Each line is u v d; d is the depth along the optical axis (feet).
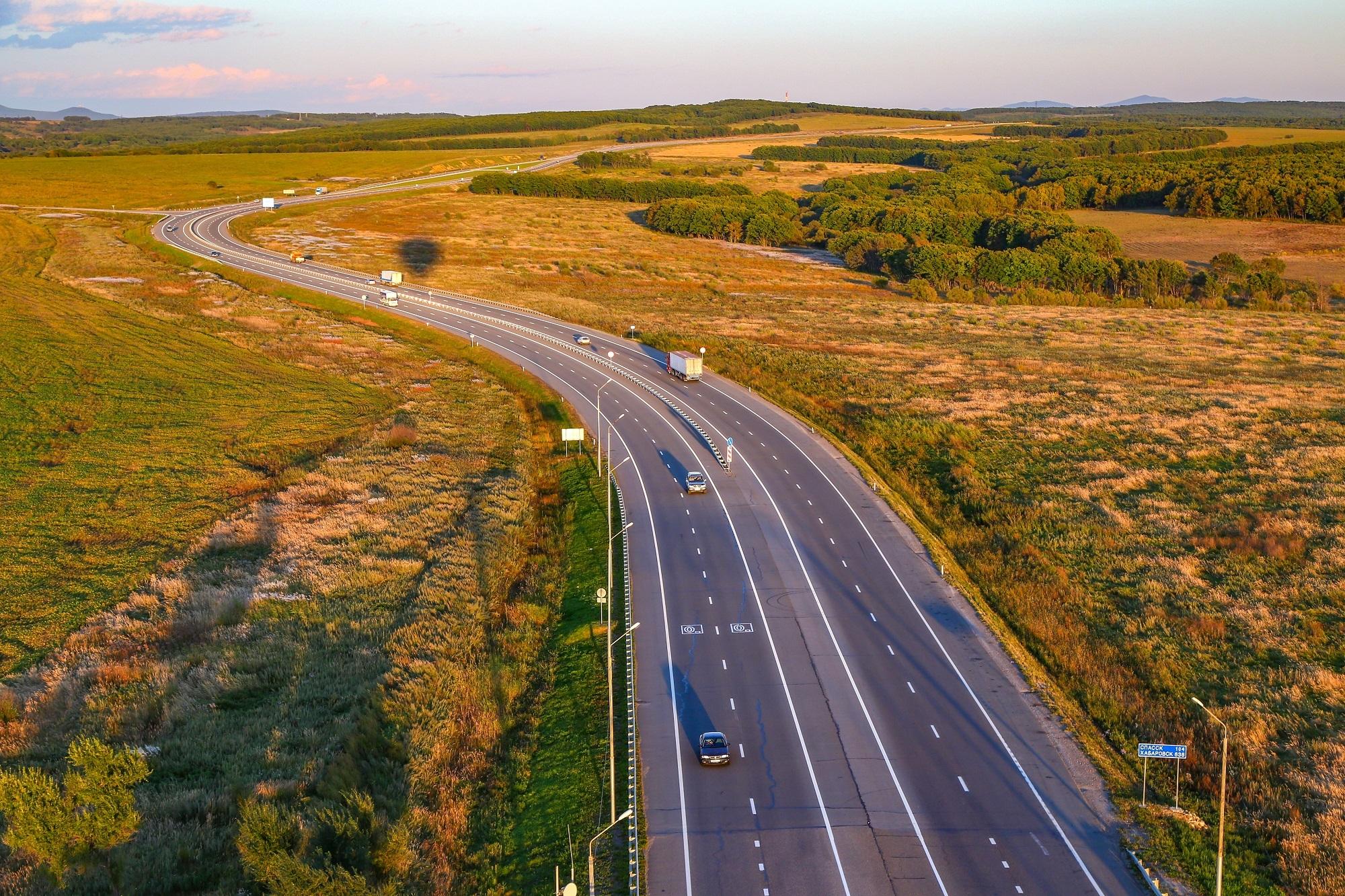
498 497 247.29
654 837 125.39
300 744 142.00
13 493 237.66
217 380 347.77
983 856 122.01
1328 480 260.83
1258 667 166.91
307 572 200.85
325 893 102.89
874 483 252.62
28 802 107.86
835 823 127.95
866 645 173.99
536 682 165.89
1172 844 123.95
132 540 216.33
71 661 164.66
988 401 342.64
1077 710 154.51
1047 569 203.41
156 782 132.77
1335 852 121.08
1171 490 253.85
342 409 325.01
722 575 201.46
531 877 120.06
